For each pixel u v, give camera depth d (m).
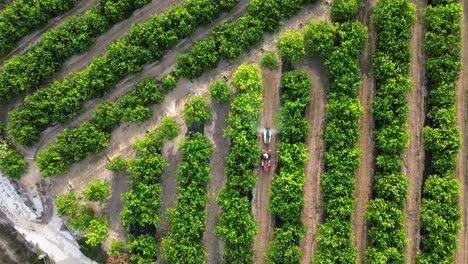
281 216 59.72
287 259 59.03
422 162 61.75
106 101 62.44
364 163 61.97
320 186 61.94
